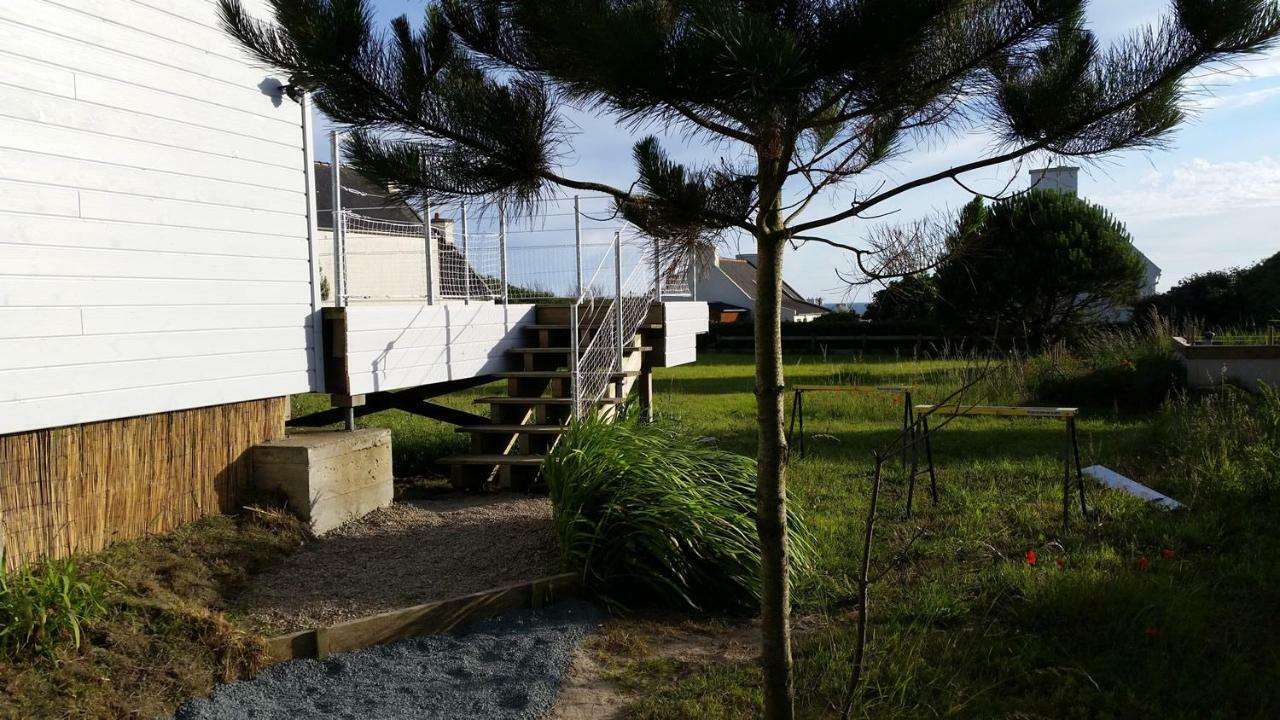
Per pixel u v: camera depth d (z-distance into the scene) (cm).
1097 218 1916
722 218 289
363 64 287
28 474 462
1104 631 434
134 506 520
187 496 555
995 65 283
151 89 532
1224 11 242
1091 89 268
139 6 524
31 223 463
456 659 429
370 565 547
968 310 1992
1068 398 1313
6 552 449
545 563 541
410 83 288
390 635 448
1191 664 400
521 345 905
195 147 563
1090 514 659
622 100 252
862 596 299
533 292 950
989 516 662
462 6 304
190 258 558
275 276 627
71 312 484
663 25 245
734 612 502
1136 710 367
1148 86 266
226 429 588
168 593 457
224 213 584
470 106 291
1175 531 598
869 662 406
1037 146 283
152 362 531
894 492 754
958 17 259
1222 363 1209
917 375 1647
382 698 386
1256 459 696
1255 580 503
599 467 555
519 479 763
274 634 443
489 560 554
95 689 363
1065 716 364
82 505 489
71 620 380
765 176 280
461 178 308
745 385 1777
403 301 940
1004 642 429
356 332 673
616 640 453
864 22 236
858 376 1816
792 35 225
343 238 704
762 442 292
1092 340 1728
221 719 360
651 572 502
